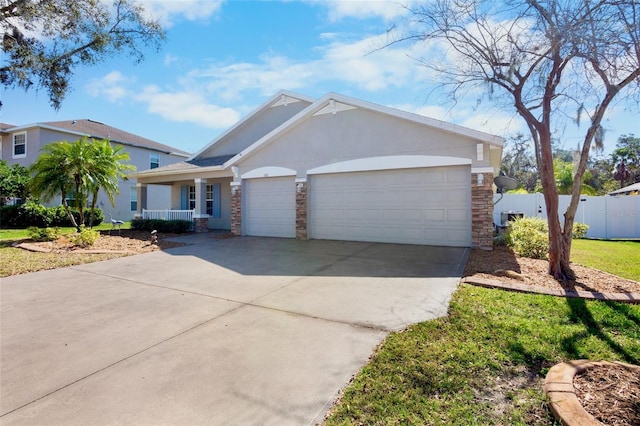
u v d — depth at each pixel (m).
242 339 4.14
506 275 6.75
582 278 6.55
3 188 18.30
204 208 16.61
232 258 9.41
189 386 3.16
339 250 10.16
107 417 2.74
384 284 6.43
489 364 3.42
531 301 5.17
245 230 14.51
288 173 12.99
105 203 23.58
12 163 22.00
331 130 12.00
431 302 5.31
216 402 2.91
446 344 3.84
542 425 2.55
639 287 5.92
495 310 4.84
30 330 4.57
